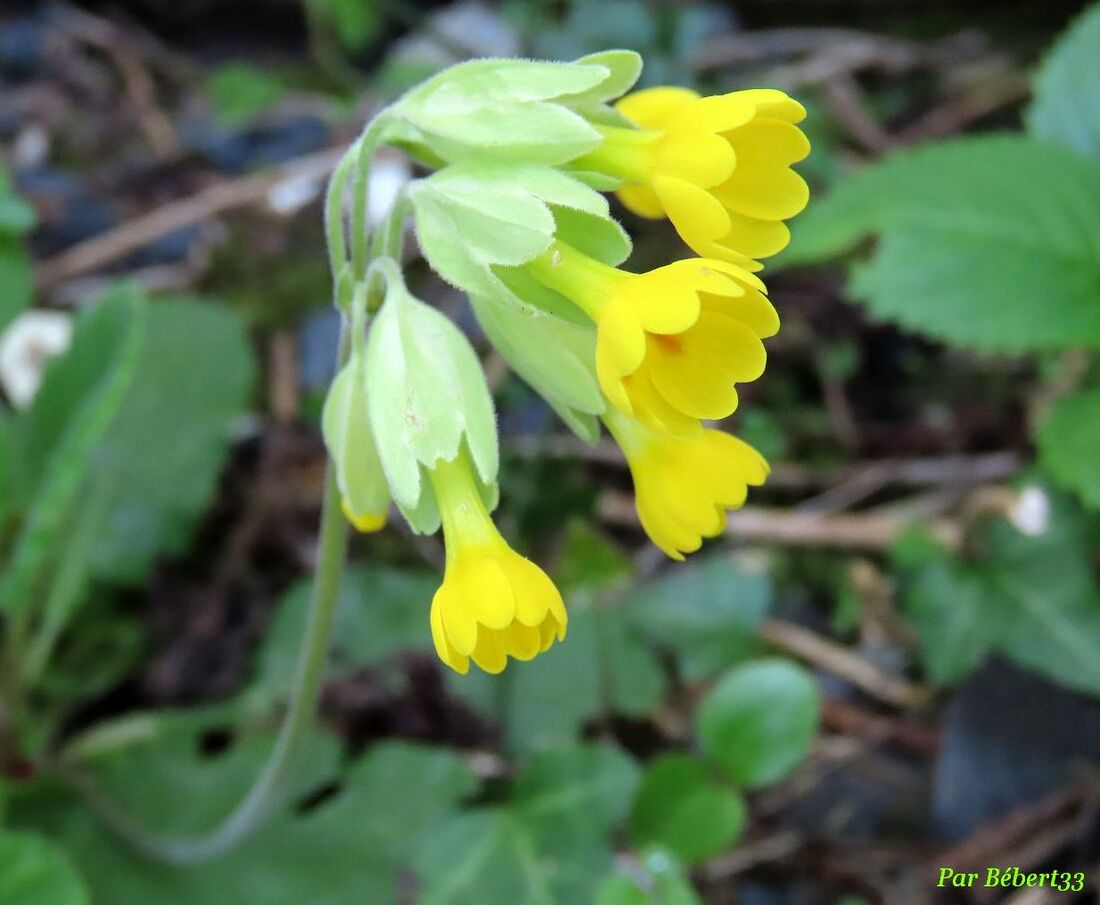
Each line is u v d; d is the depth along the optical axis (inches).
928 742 6.0
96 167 9.3
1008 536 6.1
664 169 3.4
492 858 5.3
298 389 7.7
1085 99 6.4
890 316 5.9
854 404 7.6
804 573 6.8
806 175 8.5
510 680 5.9
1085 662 5.7
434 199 3.6
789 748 5.2
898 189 6.1
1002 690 5.7
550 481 7.0
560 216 3.5
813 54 10.4
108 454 6.7
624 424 3.7
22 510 5.9
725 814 5.2
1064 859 5.3
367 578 6.2
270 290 8.2
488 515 3.6
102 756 5.9
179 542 6.6
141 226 8.7
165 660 6.4
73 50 10.4
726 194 3.4
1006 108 9.5
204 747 6.3
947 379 7.6
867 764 5.9
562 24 9.8
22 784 5.6
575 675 5.9
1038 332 5.7
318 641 4.3
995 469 7.1
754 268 3.3
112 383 5.7
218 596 6.6
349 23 9.9
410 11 10.2
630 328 3.2
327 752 5.8
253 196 8.8
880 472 7.2
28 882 4.8
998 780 5.6
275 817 5.6
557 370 3.6
